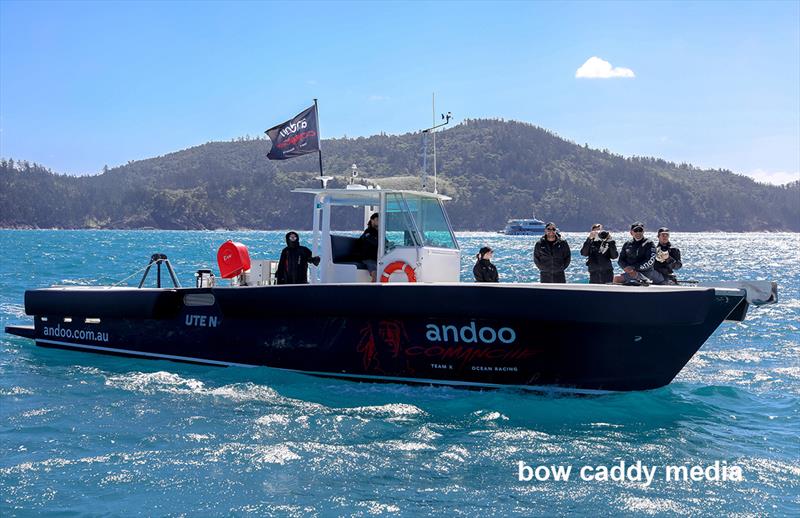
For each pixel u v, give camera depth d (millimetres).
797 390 8531
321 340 8555
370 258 9352
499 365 7926
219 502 5043
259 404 7609
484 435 6602
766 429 6898
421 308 7898
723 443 6434
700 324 7605
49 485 5312
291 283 9258
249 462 5805
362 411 7379
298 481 5434
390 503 5055
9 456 5930
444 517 4852
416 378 8289
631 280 8883
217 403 7633
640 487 5375
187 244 77062
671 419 7191
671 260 9086
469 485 5398
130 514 4844
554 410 7438
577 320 7449
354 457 5949
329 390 8211
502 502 5094
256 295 8734
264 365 8977
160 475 5516
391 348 8242
